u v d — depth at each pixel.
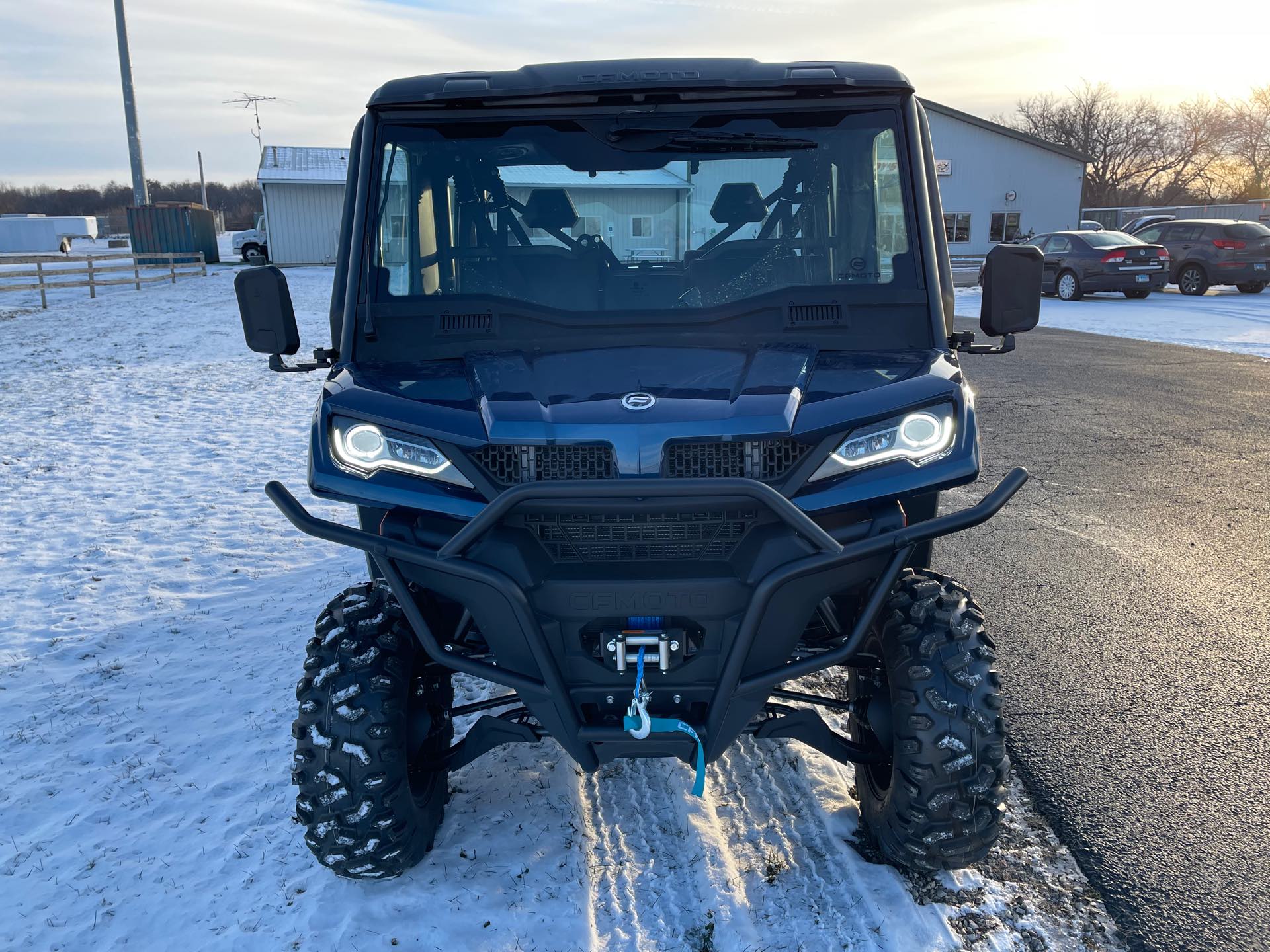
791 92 3.33
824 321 3.34
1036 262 3.28
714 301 3.40
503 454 2.78
